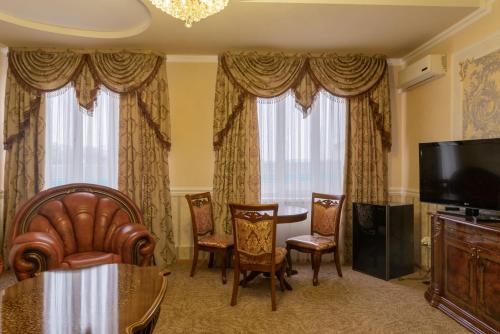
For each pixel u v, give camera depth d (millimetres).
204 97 4016
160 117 3799
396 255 3375
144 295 1696
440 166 2832
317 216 3580
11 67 3598
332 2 2727
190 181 4008
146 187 3744
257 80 3779
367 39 3510
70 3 2871
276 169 3963
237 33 3340
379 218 3385
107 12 3031
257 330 2309
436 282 2693
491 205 2426
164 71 3861
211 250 3295
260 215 2611
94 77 3682
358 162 3896
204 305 2719
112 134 3834
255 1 2701
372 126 3920
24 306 1558
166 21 3047
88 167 3805
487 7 2764
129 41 3535
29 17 3113
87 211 3092
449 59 3270
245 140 3857
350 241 3912
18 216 2945
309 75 3867
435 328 2334
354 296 2906
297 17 2996
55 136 3762
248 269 2695
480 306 2236
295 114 3980
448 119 3277
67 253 2875
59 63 3637
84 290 1767
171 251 3867
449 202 2744
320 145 4008
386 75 3926
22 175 3619
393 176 4141
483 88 2809
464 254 2395
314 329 2322
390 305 2721
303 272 3576
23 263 2410
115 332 1299
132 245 2781
